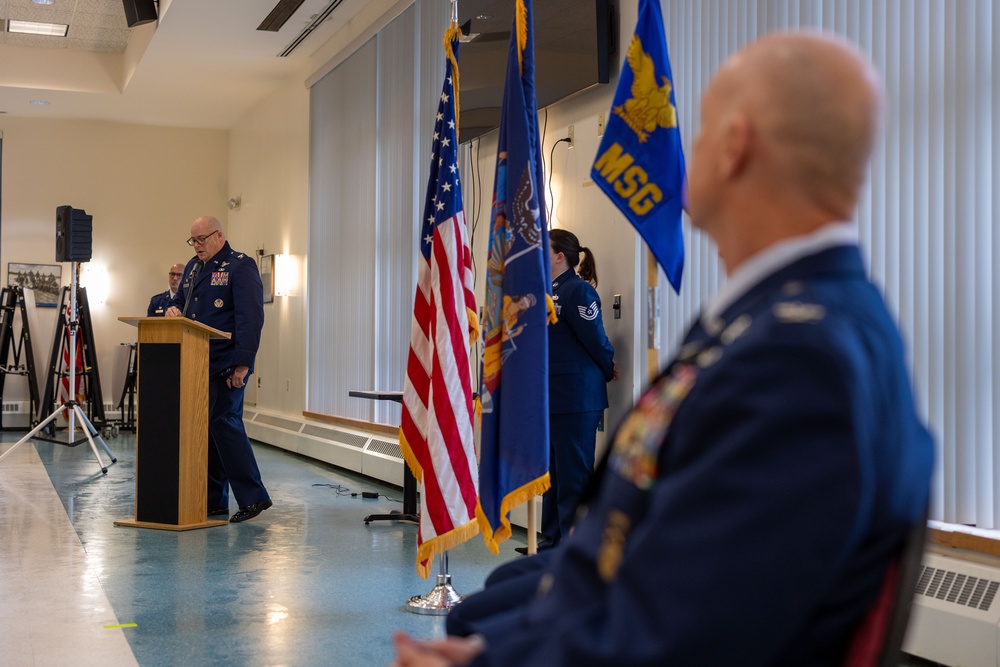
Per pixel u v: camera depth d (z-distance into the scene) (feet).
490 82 18.17
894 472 2.44
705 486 2.26
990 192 9.24
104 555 14.62
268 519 18.08
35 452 28.81
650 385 2.88
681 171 7.43
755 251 2.76
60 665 9.26
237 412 18.07
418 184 22.47
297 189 32.07
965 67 9.43
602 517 2.68
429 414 11.30
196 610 11.48
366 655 9.75
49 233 38.81
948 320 9.57
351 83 27.02
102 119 39.70
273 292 33.81
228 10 26.71
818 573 2.16
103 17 31.58
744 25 12.44
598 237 15.58
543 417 9.61
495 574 5.27
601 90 15.47
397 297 23.59
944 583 9.21
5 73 34.78
